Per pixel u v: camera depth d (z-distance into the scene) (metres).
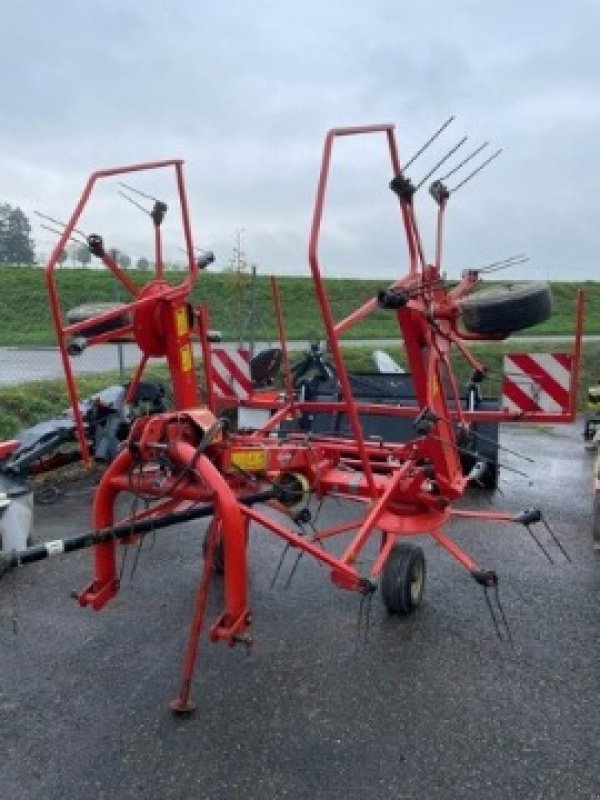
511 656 4.55
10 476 6.28
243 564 3.82
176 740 3.70
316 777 3.42
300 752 3.61
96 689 4.16
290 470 4.91
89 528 7.03
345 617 5.10
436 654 4.57
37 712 3.94
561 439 12.75
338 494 5.06
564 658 4.54
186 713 3.91
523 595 5.51
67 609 5.18
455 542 6.72
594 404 12.25
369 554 6.41
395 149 4.61
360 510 7.79
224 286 26.92
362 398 8.90
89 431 7.28
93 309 5.09
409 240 4.74
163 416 4.21
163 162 5.11
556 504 8.22
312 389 8.73
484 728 3.80
